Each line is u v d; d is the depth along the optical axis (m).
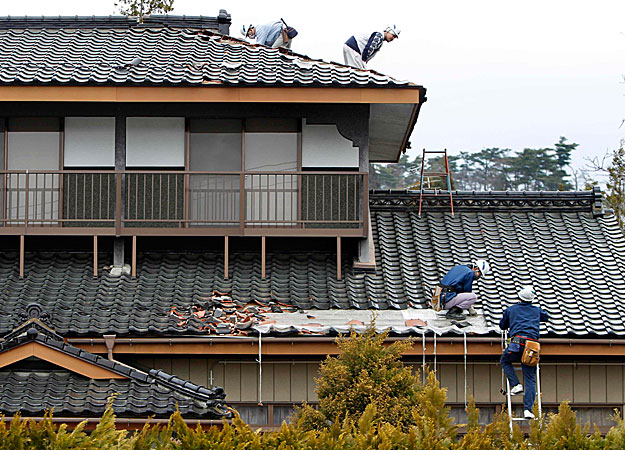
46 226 40.50
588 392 37.28
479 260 39.34
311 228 40.91
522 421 36.88
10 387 29.98
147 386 30.92
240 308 38.19
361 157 41.50
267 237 40.81
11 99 39.25
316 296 39.28
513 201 45.25
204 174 40.06
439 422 26.14
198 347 35.66
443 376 37.34
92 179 40.81
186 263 41.50
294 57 44.00
